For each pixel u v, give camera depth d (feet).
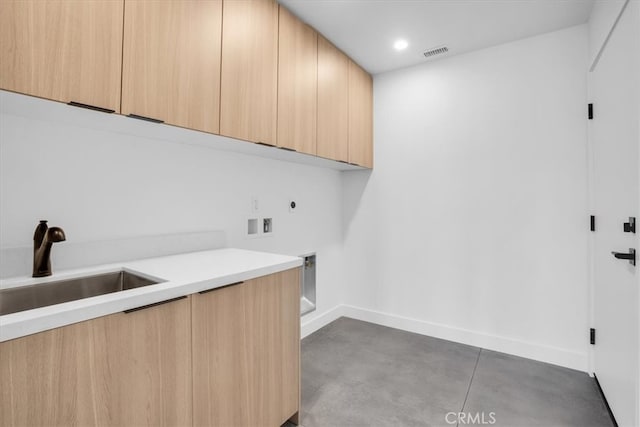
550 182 7.29
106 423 2.90
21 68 2.98
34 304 3.67
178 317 3.48
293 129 6.40
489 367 7.09
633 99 4.42
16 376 2.41
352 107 8.64
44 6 3.13
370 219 9.98
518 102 7.64
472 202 8.27
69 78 3.30
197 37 4.54
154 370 3.26
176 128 4.48
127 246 4.93
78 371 2.73
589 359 6.79
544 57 7.33
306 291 9.26
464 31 7.25
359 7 6.32
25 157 3.99
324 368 7.05
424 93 8.94
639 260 4.21
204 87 4.64
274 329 4.74
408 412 5.52
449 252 8.62
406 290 9.36
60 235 3.67
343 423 5.23
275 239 7.94
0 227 3.81
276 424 4.75
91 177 4.60
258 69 5.54
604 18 5.58
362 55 8.39
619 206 5.07
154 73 4.04
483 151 8.09
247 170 7.13
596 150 6.40
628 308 4.70
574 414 5.47
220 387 3.93
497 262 7.95
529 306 7.55
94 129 4.61
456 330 8.50
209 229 6.31
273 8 5.88
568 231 7.11
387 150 9.60
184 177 5.85
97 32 3.52
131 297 3.06
